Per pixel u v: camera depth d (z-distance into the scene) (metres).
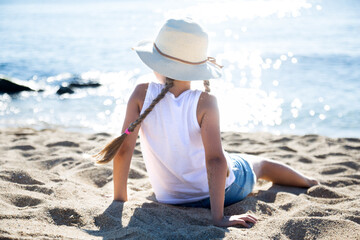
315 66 9.95
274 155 4.25
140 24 20.97
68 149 4.27
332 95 7.70
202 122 2.28
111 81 9.67
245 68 10.04
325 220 2.24
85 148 4.39
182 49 2.21
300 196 2.83
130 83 9.47
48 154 4.12
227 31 15.48
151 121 2.32
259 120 6.57
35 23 24.28
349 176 3.50
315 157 4.24
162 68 2.22
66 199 2.54
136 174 3.46
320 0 23.31
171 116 2.28
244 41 13.47
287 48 12.16
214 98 2.30
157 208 2.39
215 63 2.54
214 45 12.89
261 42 13.23
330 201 2.79
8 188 2.63
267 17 18.45
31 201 2.42
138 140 4.66
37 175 3.06
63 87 9.11
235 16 19.12
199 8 22.89
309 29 15.50
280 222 2.27
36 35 18.22
